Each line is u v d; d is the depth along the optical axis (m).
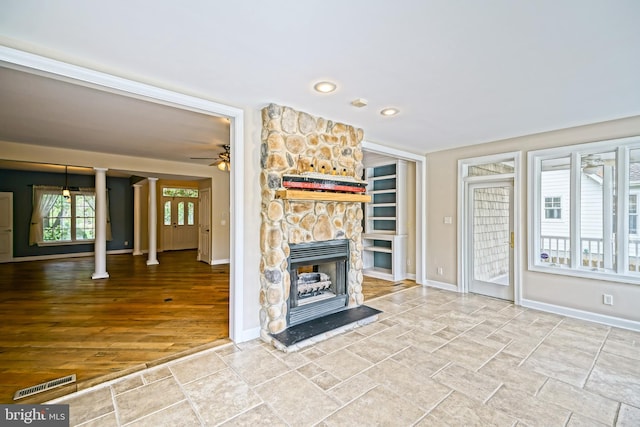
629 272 3.45
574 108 3.13
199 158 6.18
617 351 2.85
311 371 2.48
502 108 3.14
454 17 1.67
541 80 2.48
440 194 5.21
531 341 3.07
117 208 9.52
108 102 3.02
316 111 3.26
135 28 1.78
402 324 3.54
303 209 3.29
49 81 2.54
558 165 4.02
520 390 2.23
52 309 4.05
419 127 3.83
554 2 1.54
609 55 2.08
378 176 6.48
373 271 6.23
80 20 1.70
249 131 3.09
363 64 2.22
